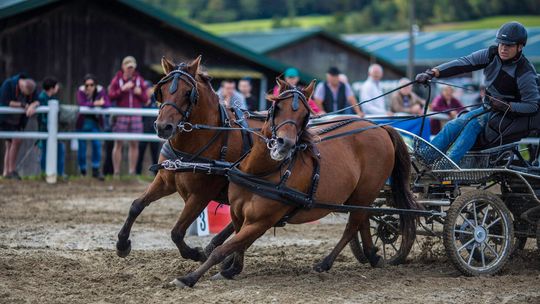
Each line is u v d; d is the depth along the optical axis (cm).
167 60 740
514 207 841
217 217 1026
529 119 823
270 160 683
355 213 789
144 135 1451
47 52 1789
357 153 776
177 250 904
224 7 5981
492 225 799
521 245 886
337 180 738
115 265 811
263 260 859
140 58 1906
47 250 884
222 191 780
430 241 891
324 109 1390
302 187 705
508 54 804
